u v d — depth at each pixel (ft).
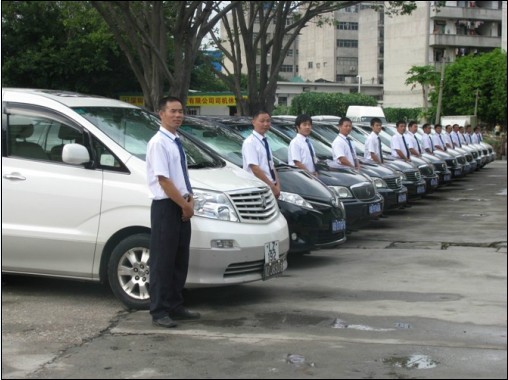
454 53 207.41
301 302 21.52
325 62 283.59
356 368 15.51
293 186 26.68
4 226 21.09
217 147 28.94
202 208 19.79
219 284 19.79
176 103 18.20
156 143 18.03
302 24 64.90
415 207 48.93
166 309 18.78
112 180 20.39
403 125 50.55
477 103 142.92
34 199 20.92
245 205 20.63
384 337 17.83
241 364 15.76
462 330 18.44
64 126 21.34
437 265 27.66
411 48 208.44
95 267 20.62
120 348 16.90
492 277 25.30
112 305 21.03
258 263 20.59
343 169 33.35
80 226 20.53
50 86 92.79
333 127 45.96
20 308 20.70
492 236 35.50
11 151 21.58
